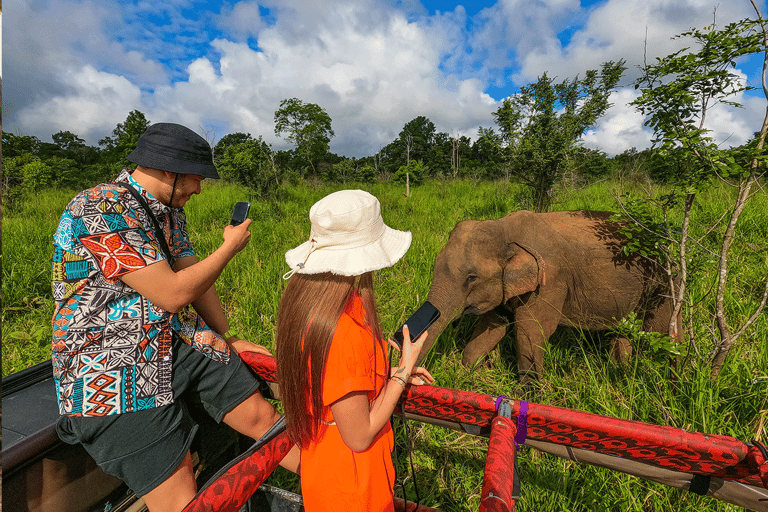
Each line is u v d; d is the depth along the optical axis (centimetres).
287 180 1335
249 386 167
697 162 263
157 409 140
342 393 106
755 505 128
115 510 158
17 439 129
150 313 139
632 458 136
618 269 329
